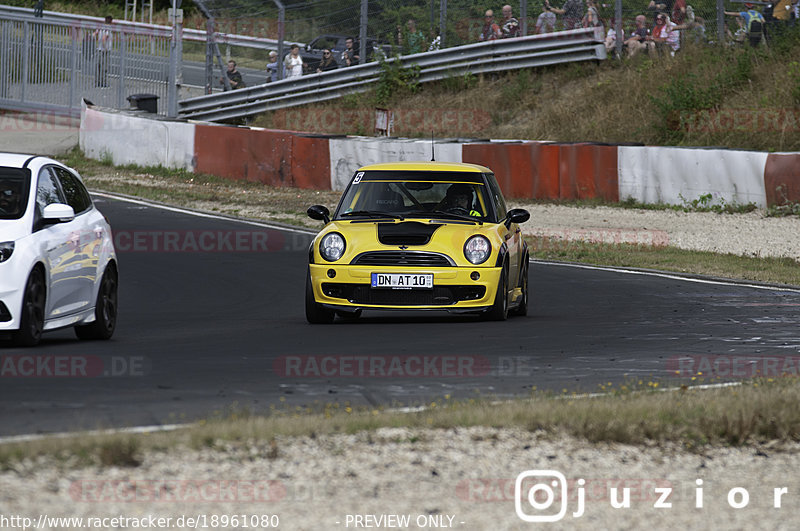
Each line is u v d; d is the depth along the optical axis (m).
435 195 42.78
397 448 20.06
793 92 95.44
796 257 66.12
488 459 19.72
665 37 111.56
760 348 35.62
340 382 28.14
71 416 22.73
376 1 119.31
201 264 60.50
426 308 39.50
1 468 17.47
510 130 108.75
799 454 21.05
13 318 31.73
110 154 106.12
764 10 109.19
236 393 26.19
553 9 115.56
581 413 22.33
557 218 80.44
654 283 55.94
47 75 119.50
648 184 84.38
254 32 120.56
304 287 53.47
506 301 41.44
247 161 95.88
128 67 117.56
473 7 118.75
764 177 79.19
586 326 40.75
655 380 28.89
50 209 33.66
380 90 117.62
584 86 111.44
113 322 37.84
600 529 16.52
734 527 16.81
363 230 40.47
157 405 24.33
